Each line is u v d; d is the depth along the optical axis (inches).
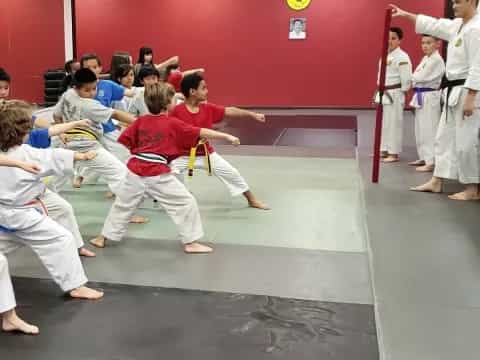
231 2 464.1
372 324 101.7
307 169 238.1
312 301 111.3
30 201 108.3
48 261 110.2
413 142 297.4
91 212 176.6
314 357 90.8
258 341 96.0
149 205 183.2
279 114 436.1
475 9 168.4
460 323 99.0
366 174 219.0
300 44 458.9
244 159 261.7
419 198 181.8
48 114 222.7
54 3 459.2
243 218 167.9
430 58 220.5
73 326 101.6
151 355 91.7
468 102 164.7
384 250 134.6
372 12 442.6
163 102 136.6
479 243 138.8
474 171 175.3
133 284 120.1
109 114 162.1
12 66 414.9
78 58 488.4
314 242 146.6
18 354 92.3
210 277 123.7
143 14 479.2
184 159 169.3
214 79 477.7
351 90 457.4
